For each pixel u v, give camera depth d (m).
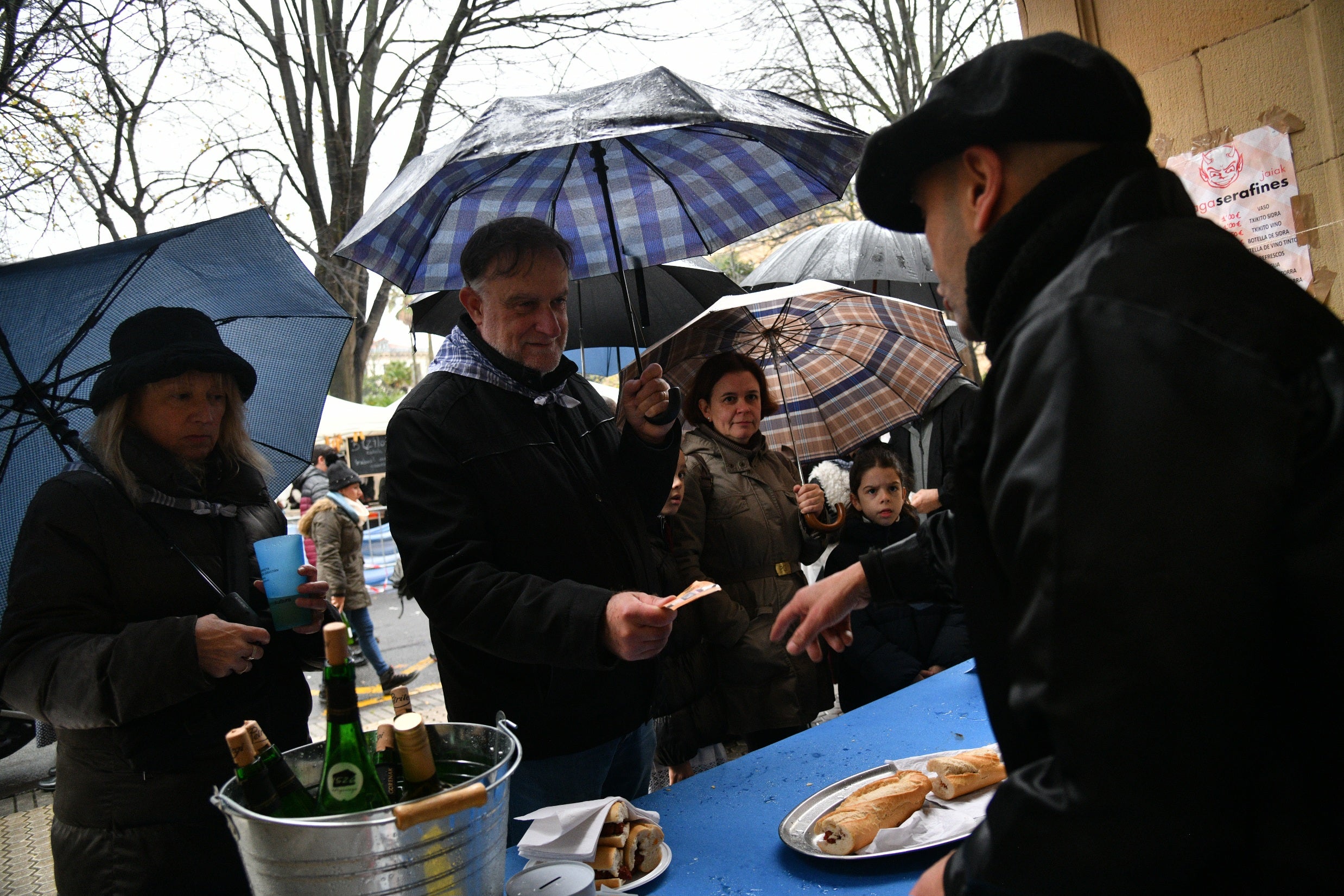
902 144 0.90
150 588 1.65
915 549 1.34
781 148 2.06
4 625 1.57
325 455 6.54
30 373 1.72
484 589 1.63
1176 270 0.70
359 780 1.07
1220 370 0.65
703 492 2.88
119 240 1.77
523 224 1.84
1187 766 0.61
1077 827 0.65
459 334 1.94
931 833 1.33
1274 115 2.37
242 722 1.67
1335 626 0.62
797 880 1.27
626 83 1.60
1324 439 0.63
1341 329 0.69
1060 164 0.81
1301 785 0.65
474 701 1.82
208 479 1.83
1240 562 0.61
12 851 4.03
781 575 2.88
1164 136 2.63
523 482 1.81
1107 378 0.67
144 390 1.70
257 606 1.80
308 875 0.95
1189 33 2.52
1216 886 0.65
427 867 0.98
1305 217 2.35
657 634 1.45
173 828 1.58
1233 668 0.61
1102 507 0.64
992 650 0.83
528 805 1.83
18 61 7.39
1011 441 0.73
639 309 2.78
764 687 2.77
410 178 1.81
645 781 2.04
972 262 0.84
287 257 2.04
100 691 1.48
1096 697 0.63
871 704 1.95
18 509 1.75
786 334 3.02
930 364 3.02
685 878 1.31
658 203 2.22
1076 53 0.81
